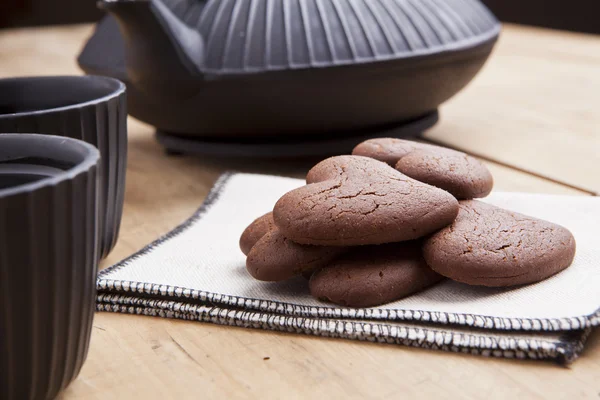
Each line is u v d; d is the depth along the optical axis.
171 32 0.42
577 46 0.85
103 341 0.33
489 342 0.31
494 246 0.33
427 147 0.38
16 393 0.29
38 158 0.30
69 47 0.92
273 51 0.43
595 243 0.36
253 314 0.34
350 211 0.33
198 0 0.45
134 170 0.50
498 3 1.27
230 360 0.32
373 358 0.32
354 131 0.47
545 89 0.66
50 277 0.28
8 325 0.28
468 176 0.36
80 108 0.35
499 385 0.31
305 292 0.35
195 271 0.36
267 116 0.45
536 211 0.39
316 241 0.33
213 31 0.44
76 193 0.28
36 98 0.39
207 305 0.34
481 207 0.36
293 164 0.49
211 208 0.42
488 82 0.70
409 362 0.32
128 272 0.36
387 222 0.33
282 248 0.34
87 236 0.29
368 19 0.44
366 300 0.33
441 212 0.34
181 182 0.48
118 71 0.46
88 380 0.32
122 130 0.37
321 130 0.46
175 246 0.38
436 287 0.34
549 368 0.31
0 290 0.27
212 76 0.43
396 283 0.33
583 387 0.30
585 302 0.32
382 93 0.44
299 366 0.32
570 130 0.53
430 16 0.46
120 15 0.41
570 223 0.38
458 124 0.56
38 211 0.27
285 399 0.30
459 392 0.30
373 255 0.34
